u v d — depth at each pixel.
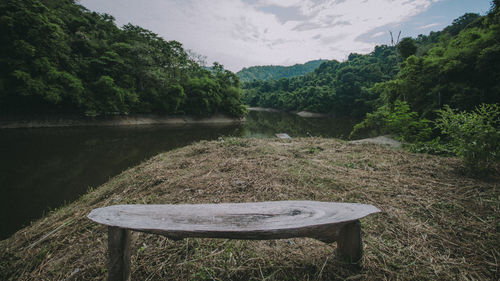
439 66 9.36
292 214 1.35
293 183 3.01
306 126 24.20
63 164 7.71
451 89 8.50
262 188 2.85
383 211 2.22
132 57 27.95
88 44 24.97
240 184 2.99
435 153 4.68
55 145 11.64
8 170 6.96
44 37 19.22
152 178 3.47
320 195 2.64
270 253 1.68
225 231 1.19
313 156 4.39
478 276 1.44
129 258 1.36
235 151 4.75
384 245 1.74
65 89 19.22
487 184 2.78
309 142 5.86
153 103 27.80
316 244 1.78
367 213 1.33
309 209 1.40
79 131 17.91
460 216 2.12
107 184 4.08
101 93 22.08
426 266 1.54
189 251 1.74
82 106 20.91
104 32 29.84
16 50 16.95
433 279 1.43
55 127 19.19
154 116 28.34
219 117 35.41
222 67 44.06
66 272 1.70
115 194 3.24
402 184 2.90
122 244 1.29
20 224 3.47
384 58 50.81
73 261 1.82
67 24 25.91
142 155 9.02
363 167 3.71
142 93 27.20
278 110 69.56
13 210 3.96
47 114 19.52
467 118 3.32
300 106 53.75
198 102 31.94
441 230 1.92
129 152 9.74
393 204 2.37
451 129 3.54
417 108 10.14
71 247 2.02
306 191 2.77
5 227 3.38
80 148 10.79
